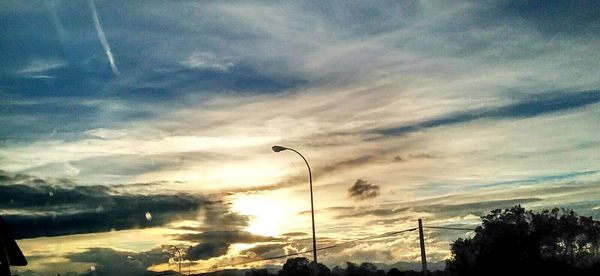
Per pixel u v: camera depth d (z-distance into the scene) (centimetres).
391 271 3825
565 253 3064
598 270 2920
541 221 3089
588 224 3067
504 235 3066
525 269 2983
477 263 3109
